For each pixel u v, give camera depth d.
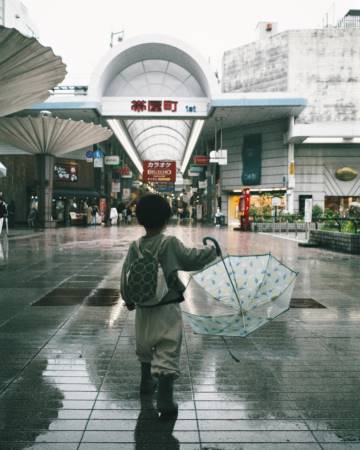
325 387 3.22
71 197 35.47
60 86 31.72
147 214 2.73
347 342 4.40
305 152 34.41
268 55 34.50
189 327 4.90
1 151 31.30
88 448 2.36
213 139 41.12
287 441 2.45
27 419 2.69
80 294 6.89
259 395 3.07
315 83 33.88
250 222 27.52
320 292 7.20
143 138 48.12
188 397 3.03
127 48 28.14
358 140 32.69
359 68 33.84
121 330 4.80
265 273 3.23
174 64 29.94
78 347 4.18
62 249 14.36
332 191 34.53
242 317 3.16
